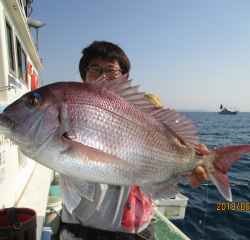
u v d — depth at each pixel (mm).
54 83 1438
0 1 2248
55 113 1337
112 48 1996
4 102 2301
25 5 6375
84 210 1765
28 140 1322
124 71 2125
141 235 1834
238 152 1896
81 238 1750
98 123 1411
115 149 1452
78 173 1354
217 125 42188
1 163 2246
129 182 1511
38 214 2561
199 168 1830
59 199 3436
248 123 50781
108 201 1736
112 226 1737
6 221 2031
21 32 3582
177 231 2975
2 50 2248
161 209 4301
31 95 1341
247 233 4418
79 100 1395
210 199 6020
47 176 3877
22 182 3170
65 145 1313
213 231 4449
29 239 1880
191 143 1864
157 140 1640
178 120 1822
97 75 1979
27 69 4559
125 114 1520
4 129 1308
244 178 7879
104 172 1398
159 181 1678
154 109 1705
